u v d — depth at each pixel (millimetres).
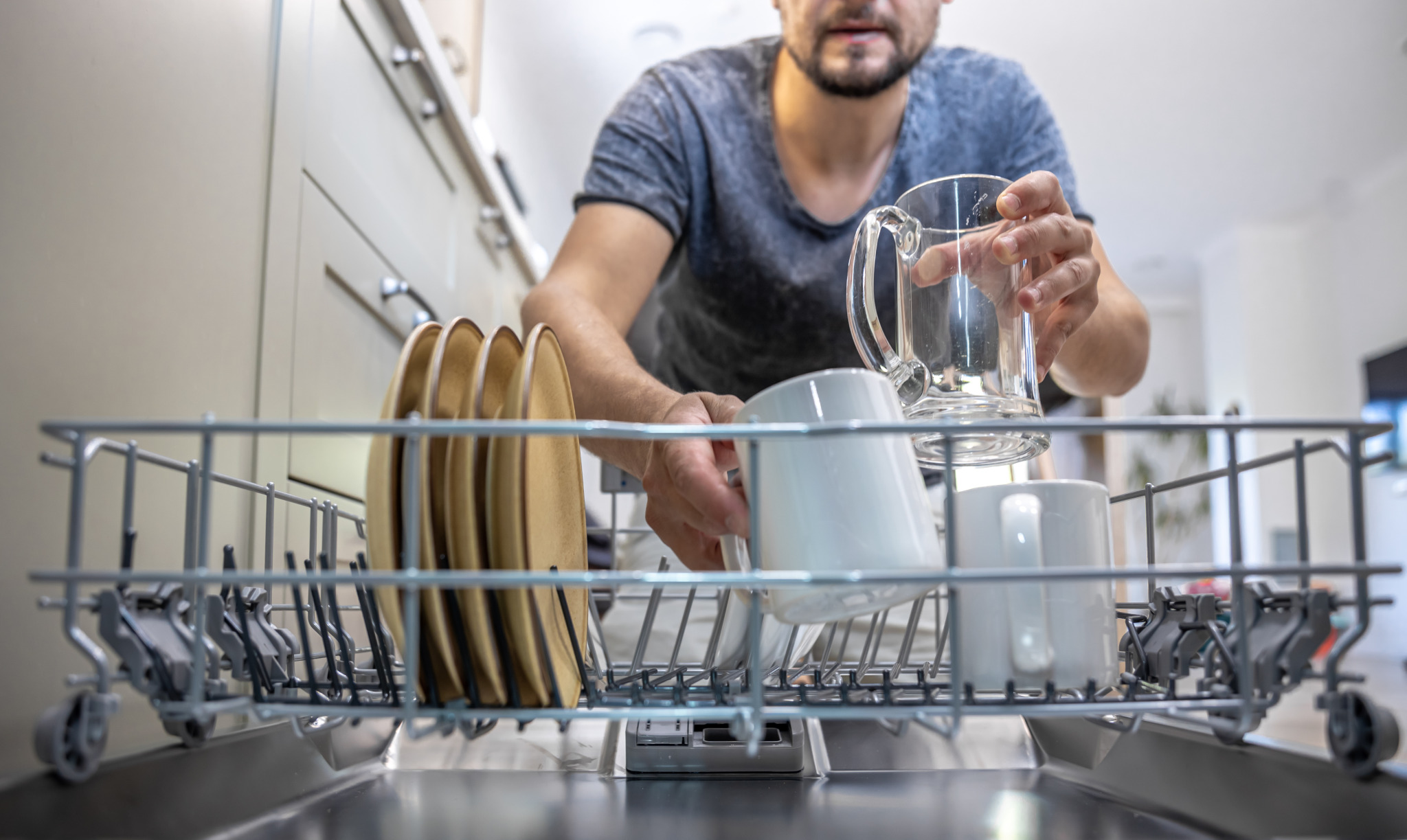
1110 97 4109
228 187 725
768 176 1112
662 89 1104
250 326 766
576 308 779
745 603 489
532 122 3449
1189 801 379
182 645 351
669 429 297
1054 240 512
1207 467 5672
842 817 377
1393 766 302
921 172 1137
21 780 279
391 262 1197
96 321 530
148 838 320
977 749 494
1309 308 5418
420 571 311
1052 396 1238
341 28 1027
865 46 1039
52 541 476
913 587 342
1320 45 3748
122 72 567
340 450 997
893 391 371
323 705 323
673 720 476
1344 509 5145
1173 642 413
